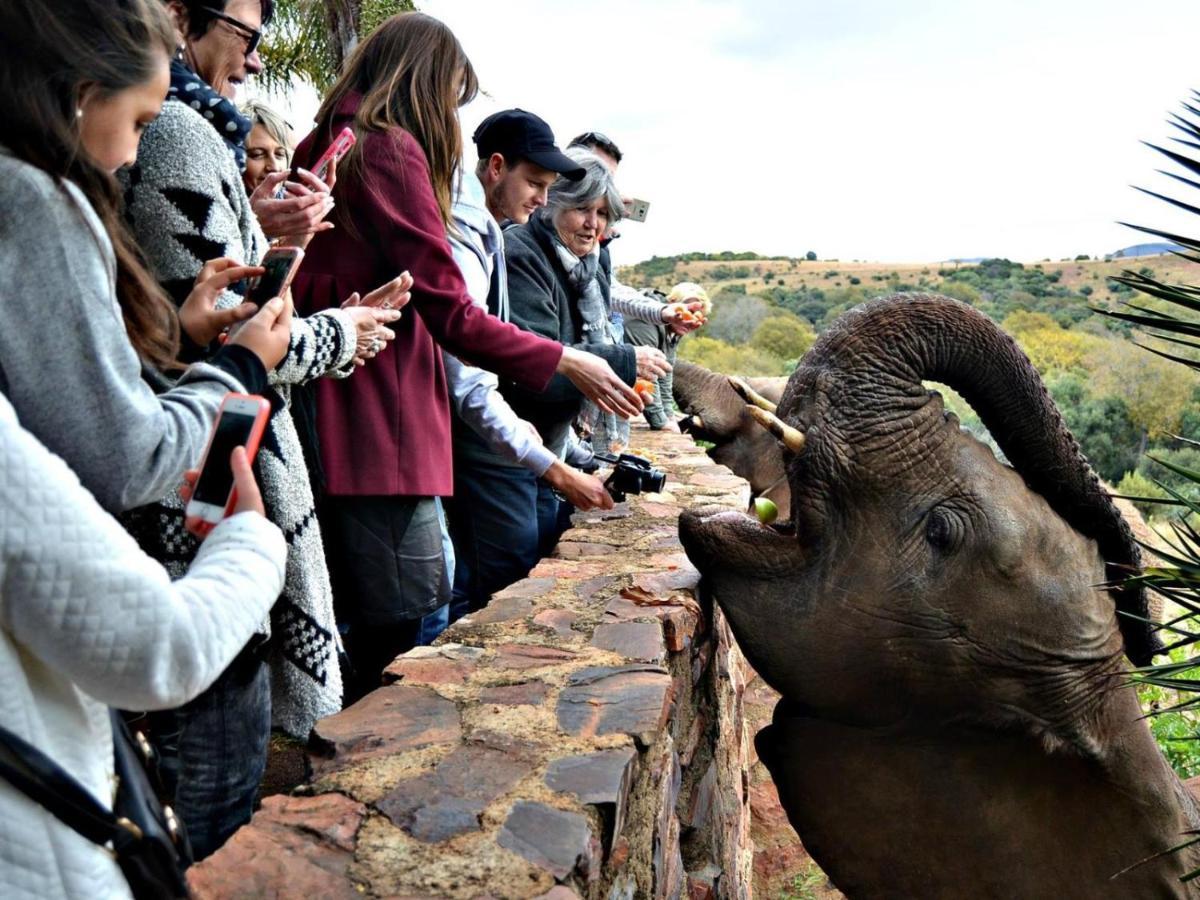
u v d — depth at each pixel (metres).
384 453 3.21
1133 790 3.35
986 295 70.44
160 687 1.32
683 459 7.11
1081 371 25.17
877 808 3.58
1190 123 2.20
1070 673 3.31
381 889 1.88
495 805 2.15
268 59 10.91
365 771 2.29
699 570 3.56
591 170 4.57
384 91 3.25
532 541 4.33
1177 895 3.35
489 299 3.97
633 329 7.88
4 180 1.44
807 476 3.31
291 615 2.62
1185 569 2.31
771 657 3.44
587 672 2.88
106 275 1.51
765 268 121.88
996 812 3.46
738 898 4.68
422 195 3.21
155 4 1.55
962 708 3.37
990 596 3.27
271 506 2.57
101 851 1.37
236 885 1.87
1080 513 3.41
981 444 3.38
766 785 6.14
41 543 1.25
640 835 2.53
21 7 1.43
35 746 1.31
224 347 1.86
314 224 2.68
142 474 1.53
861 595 3.31
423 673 2.88
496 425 3.78
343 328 2.55
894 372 3.30
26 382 1.45
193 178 2.32
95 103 1.50
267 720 2.46
